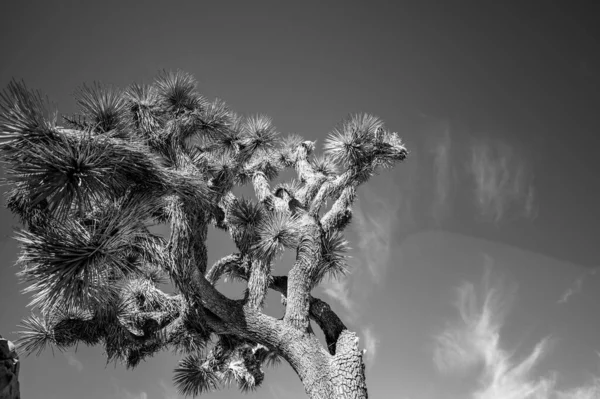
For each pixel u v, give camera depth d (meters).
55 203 3.77
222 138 6.24
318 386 5.19
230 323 5.49
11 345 3.22
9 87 3.90
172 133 5.57
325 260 6.18
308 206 6.52
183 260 5.07
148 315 6.20
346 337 5.55
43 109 3.98
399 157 6.09
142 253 4.84
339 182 6.24
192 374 6.68
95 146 4.03
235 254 6.68
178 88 5.85
